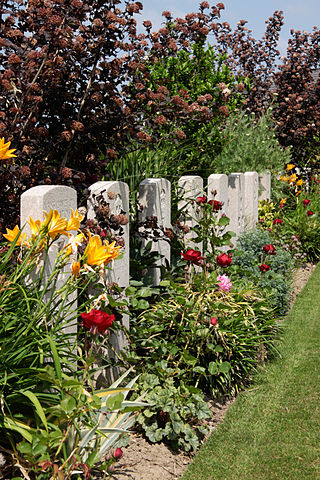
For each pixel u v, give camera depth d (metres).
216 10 6.54
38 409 2.33
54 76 4.39
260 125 10.68
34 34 4.37
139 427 3.53
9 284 2.64
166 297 4.74
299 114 12.20
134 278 4.67
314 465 3.29
